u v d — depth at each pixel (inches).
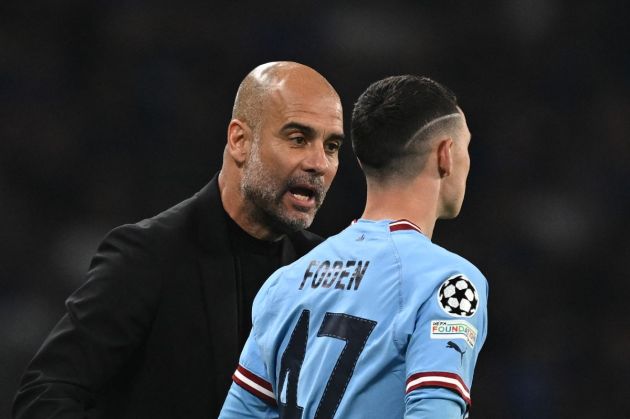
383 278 282.8
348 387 274.8
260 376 308.2
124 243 377.7
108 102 1286.9
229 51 1341.0
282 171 374.9
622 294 1293.1
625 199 1348.4
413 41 1400.1
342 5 1385.3
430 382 259.4
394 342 271.3
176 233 386.0
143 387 372.8
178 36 1334.9
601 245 1316.4
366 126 302.5
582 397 1214.3
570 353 1246.3
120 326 360.8
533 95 1419.8
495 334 1264.8
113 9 1326.3
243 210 391.5
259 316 312.7
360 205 1235.2
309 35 1366.9
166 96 1301.7
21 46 1293.1
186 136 1291.8
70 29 1309.1
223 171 402.0
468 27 1425.9
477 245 1321.4
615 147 1382.9
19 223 1205.7
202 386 374.9
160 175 1273.4
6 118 1254.3
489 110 1413.6
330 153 389.4
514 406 1206.9
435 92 301.7
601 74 1423.5
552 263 1304.1
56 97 1279.5
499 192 1355.8
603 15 1438.2
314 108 376.5
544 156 1379.2
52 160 1245.1
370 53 1378.0
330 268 298.7
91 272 374.9
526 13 1439.5
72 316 362.0
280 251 407.8
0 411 1087.6
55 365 354.0
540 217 1334.9
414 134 296.0
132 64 1310.3
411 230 292.0
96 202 1238.9
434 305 270.1
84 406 357.1
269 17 1362.0
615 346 1243.2
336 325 284.0
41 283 1183.6
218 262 387.9
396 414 270.7
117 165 1263.5
